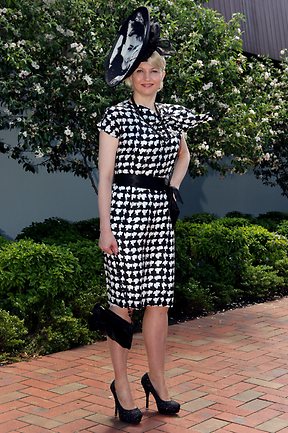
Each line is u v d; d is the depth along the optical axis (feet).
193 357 15.84
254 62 28.14
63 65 19.94
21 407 12.37
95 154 21.74
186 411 12.27
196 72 21.12
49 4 20.25
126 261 11.32
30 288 16.84
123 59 11.70
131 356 15.90
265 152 30.27
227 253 22.72
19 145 21.91
